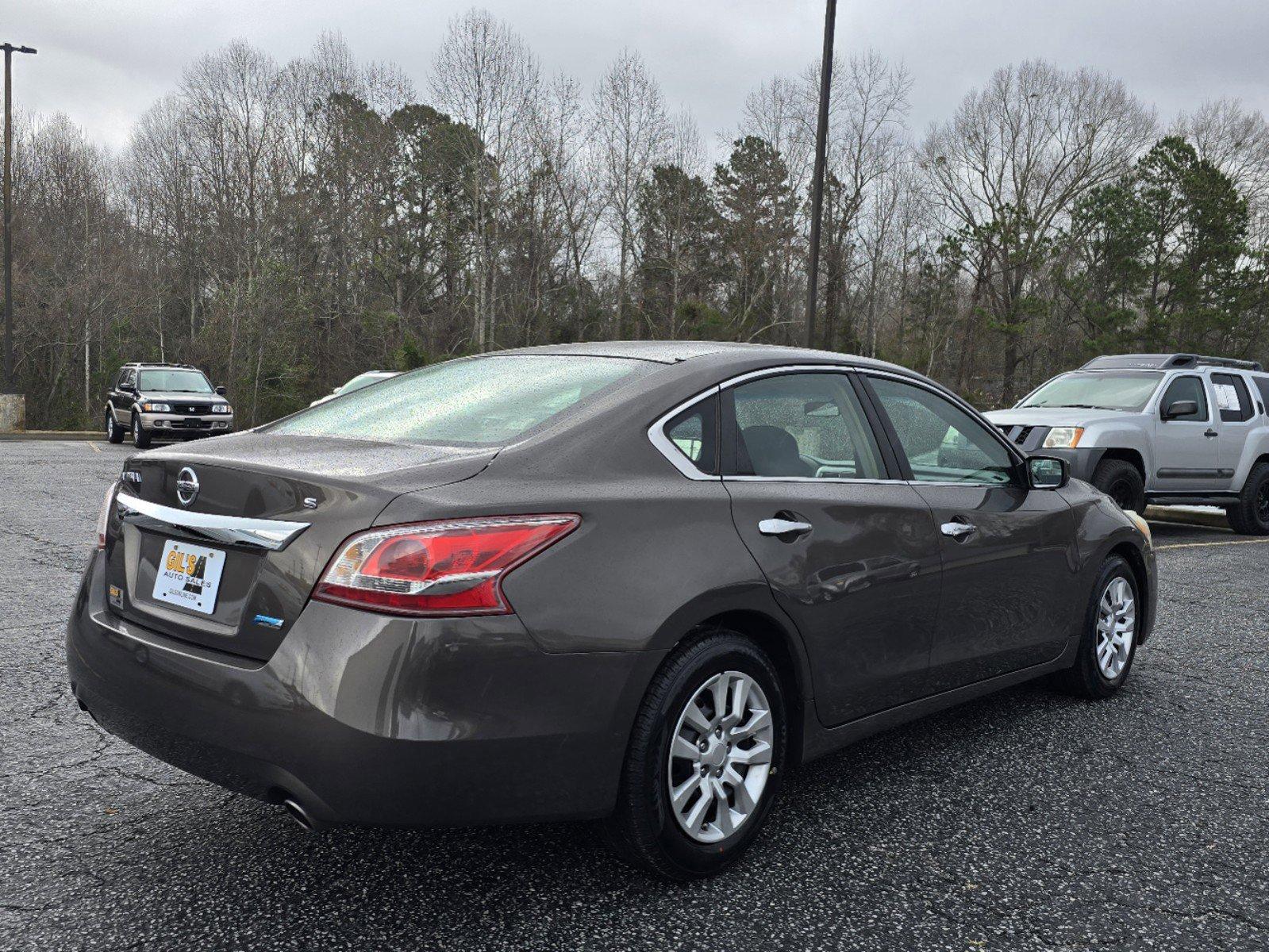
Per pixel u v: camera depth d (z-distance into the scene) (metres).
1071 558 4.21
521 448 2.61
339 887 2.71
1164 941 2.53
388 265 45.19
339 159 44.91
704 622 2.80
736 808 2.88
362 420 3.13
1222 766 3.78
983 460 3.96
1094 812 3.33
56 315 41.66
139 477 2.86
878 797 3.44
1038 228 45.47
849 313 47.50
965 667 3.69
